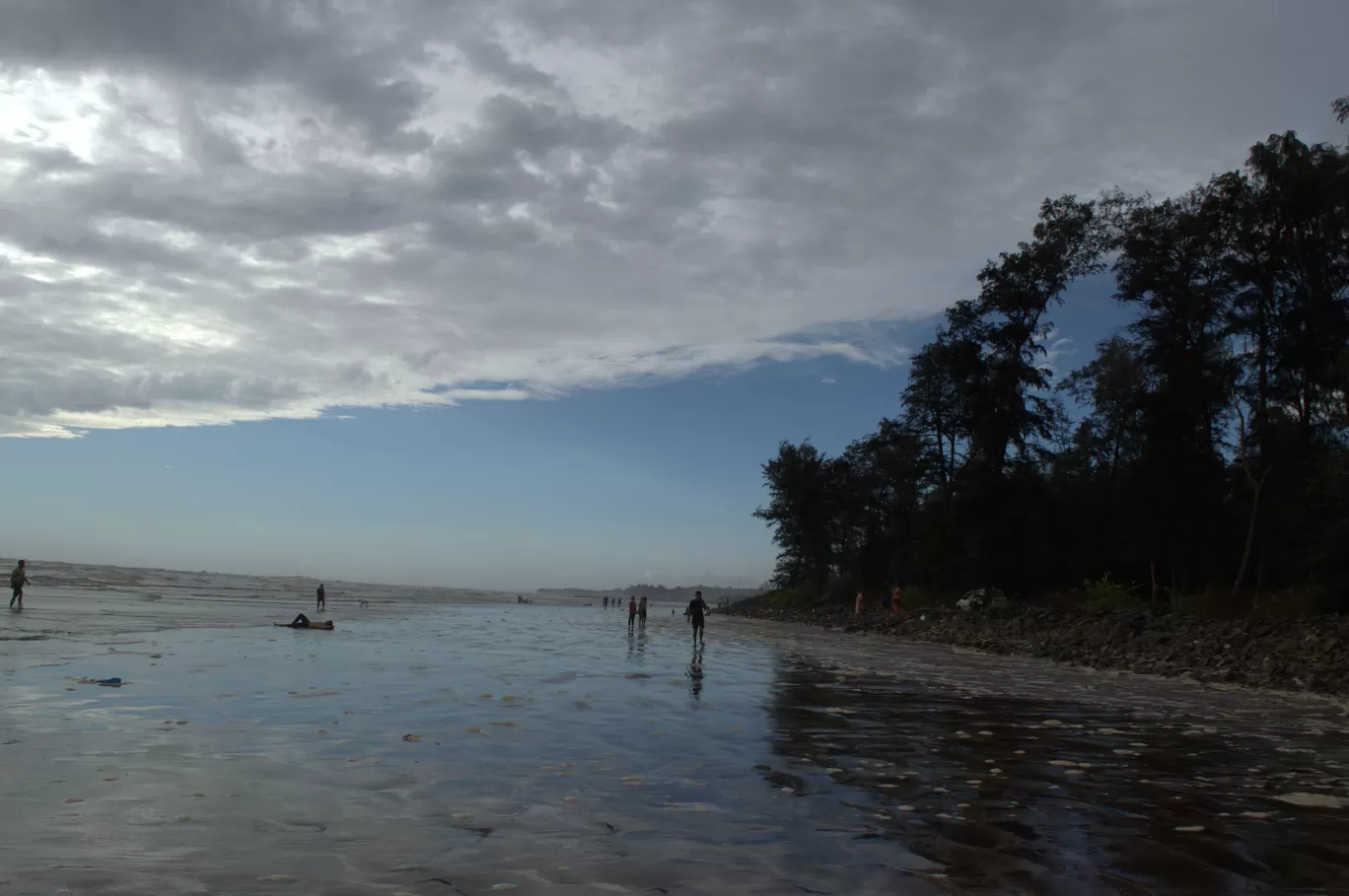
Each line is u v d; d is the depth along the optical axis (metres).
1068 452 57.22
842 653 27.77
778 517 80.50
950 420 56.00
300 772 7.68
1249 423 37.53
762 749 9.58
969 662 24.69
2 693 11.68
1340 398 36.41
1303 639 23.62
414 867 5.16
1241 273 39.62
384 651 21.56
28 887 4.61
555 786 7.48
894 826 6.46
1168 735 11.51
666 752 9.22
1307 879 5.34
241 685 13.48
